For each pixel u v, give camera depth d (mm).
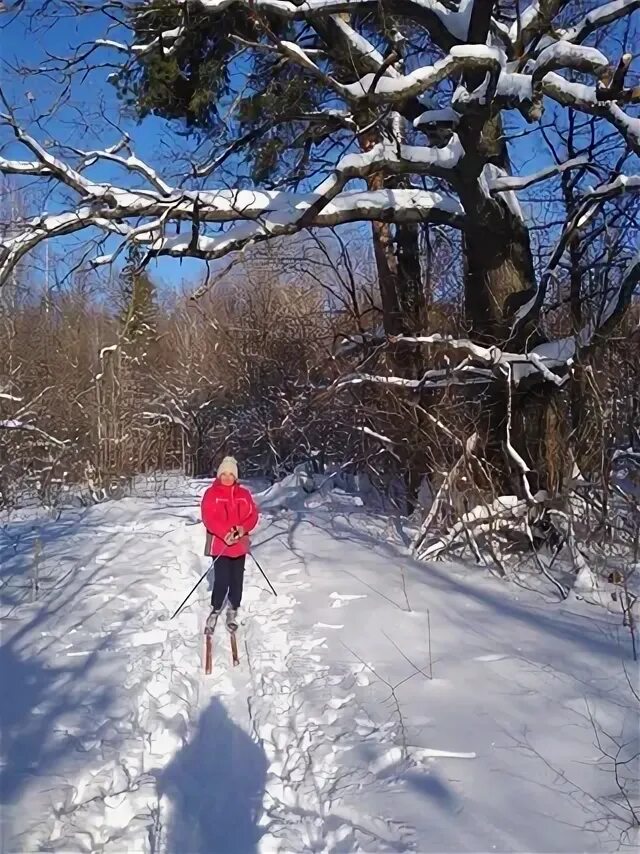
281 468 15945
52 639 6234
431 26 8164
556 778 3695
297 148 10266
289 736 4352
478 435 8695
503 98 6945
